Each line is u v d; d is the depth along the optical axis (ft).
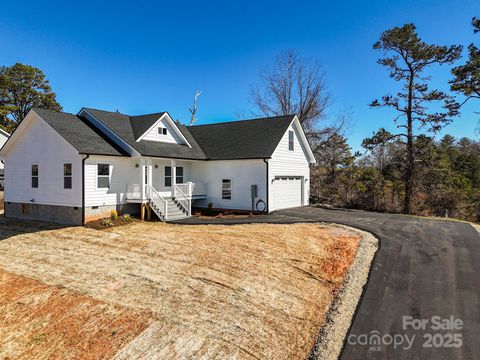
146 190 56.08
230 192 65.57
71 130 53.98
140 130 61.00
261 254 33.91
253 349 19.34
